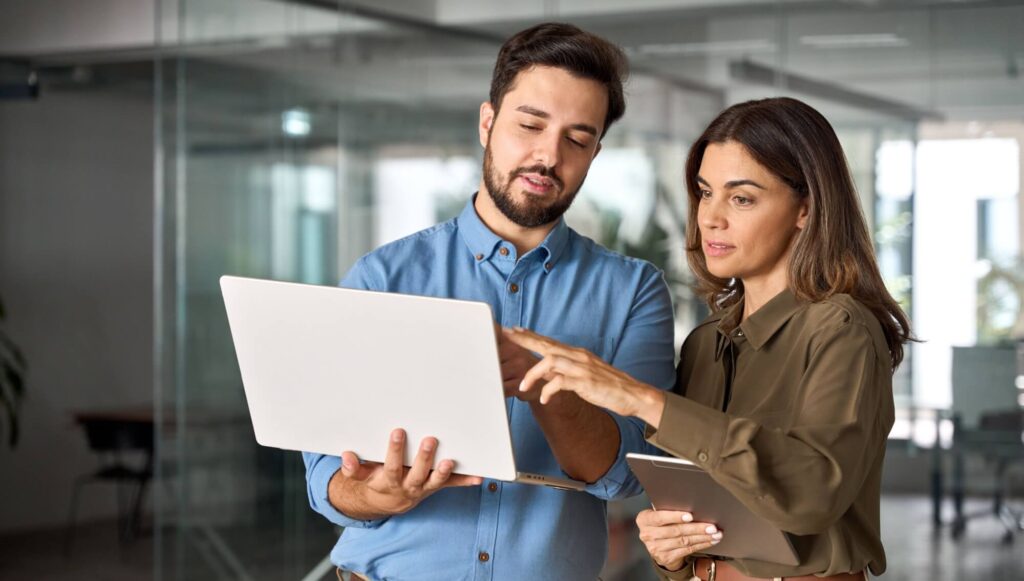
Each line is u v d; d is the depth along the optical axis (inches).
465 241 79.6
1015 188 155.3
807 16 161.6
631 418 74.1
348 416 66.1
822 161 72.0
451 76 174.2
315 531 182.1
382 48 177.8
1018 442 154.4
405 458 65.7
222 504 185.2
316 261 181.5
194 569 185.2
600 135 76.6
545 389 63.7
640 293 80.5
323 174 181.0
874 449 66.8
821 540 68.4
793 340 72.0
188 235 186.4
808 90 161.6
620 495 74.0
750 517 66.1
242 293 64.7
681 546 69.9
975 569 156.0
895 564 159.8
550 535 75.6
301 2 182.4
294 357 65.2
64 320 301.6
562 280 79.0
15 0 253.3
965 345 157.2
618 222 166.6
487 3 172.7
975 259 156.7
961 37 157.3
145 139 311.7
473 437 63.4
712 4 164.2
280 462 183.5
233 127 185.5
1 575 234.4
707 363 78.4
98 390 305.1
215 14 186.2
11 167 297.7
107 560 248.8
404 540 75.5
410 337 61.2
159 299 187.6
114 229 307.9
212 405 185.5
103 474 268.5
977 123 156.6
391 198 177.5
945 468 157.6
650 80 166.1
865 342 67.1
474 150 172.9
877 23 159.9
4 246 297.3
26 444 294.7
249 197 184.7
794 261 72.2
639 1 166.6
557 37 73.6
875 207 160.6
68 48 249.0
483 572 75.0
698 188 81.0
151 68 268.1
